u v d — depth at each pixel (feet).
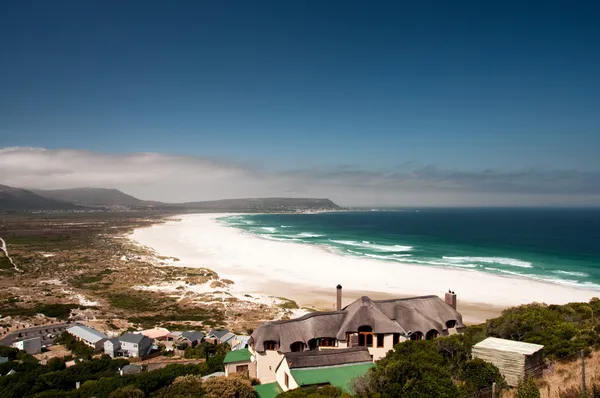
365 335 123.03
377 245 546.26
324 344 124.06
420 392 76.54
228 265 412.77
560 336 107.65
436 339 116.16
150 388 135.54
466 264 379.76
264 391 108.99
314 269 371.76
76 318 244.83
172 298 292.81
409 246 531.50
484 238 610.65
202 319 239.71
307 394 88.33
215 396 105.40
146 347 193.67
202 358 179.63
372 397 78.84
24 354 187.42
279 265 399.03
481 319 217.36
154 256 481.87
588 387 76.23
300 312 244.83
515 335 114.11
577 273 328.08
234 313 249.75
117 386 136.26
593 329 114.93
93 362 171.94
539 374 87.61
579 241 541.75
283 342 120.78
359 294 280.31
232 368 124.36
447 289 282.15
